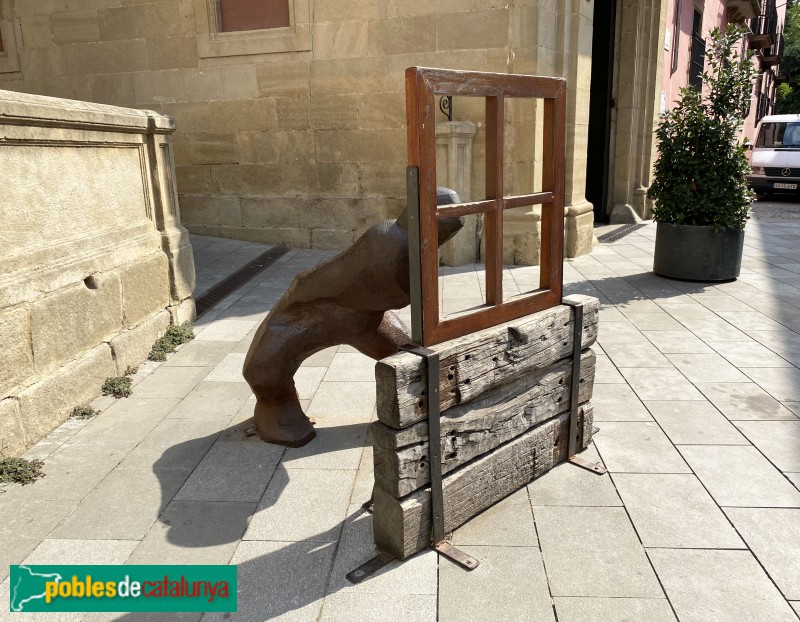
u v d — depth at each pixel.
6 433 3.32
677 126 6.78
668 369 4.44
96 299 4.21
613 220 11.61
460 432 2.62
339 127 8.14
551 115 2.80
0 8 8.92
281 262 7.93
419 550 2.57
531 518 2.78
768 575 2.40
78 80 8.98
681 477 3.07
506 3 7.09
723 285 6.78
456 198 2.50
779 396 3.97
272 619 2.24
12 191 3.52
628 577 2.40
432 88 2.23
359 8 7.65
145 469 3.27
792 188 14.55
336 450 3.42
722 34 6.80
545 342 2.93
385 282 2.72
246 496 3.01
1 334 3.32
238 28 8.27
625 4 10.61
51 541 2.71
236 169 8.72
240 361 4.78
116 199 4.62
